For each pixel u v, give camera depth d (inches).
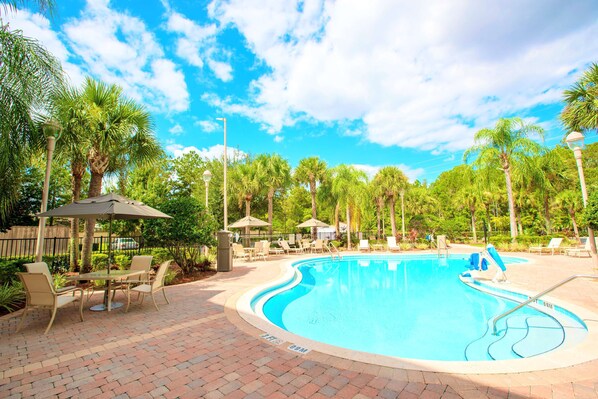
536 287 283.0
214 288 305.3
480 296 310.0
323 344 152.9
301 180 948.6
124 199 247.1
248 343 155.4
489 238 816.3
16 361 135.5
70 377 120.2
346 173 870.4
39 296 182.1
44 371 125.4
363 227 1261.1
